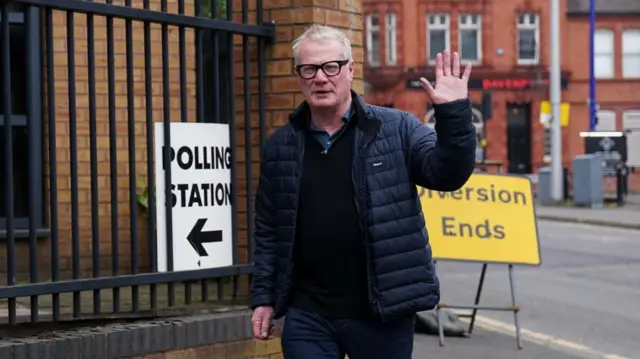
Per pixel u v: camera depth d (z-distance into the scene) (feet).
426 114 129.29
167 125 16.25
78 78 22.15
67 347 14.32
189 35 22.38
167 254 16.29
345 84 11.69
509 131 132.26
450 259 25.86
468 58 131.34
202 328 16.11
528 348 25.16
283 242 11.97
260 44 17.80
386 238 11.52
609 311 31.17
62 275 22.07
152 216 16.19
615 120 133.69
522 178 26.45
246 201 18.13
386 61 129.59
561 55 131.85
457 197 26.17
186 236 16.55
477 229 26.03
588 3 132.67
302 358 11.80
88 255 22.20
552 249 50.03
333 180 11.74
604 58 133.90
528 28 132.05
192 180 16.61
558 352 24.70
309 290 11.96
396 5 129.29
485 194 26.27
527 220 26.18
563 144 132.16
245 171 18.07
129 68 15.74
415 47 129.59
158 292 19.77
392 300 11.45
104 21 22.22
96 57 22.15
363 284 11.73
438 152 11.16
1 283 21.72
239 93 18.78
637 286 36.63
